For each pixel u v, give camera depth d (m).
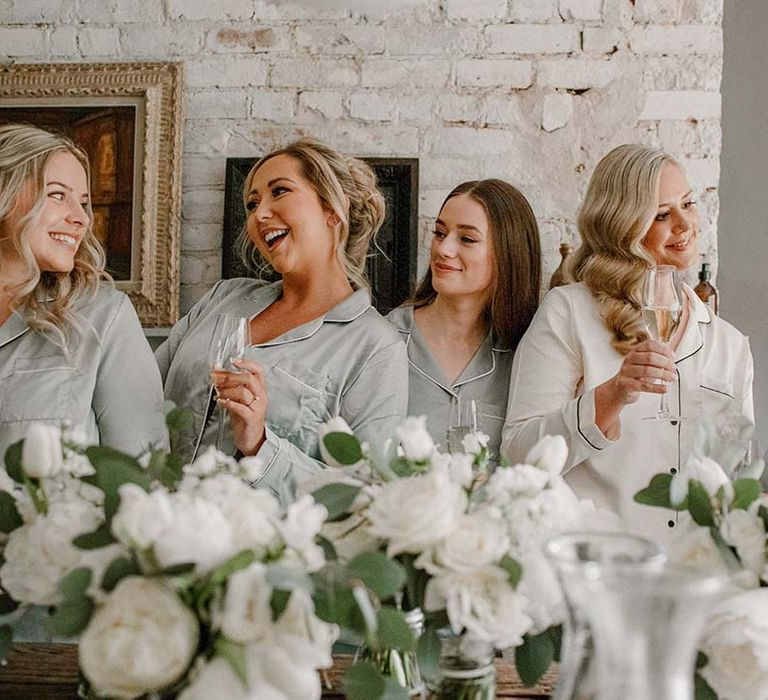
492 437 2.41
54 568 0.94
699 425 1.13
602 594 0.78
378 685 0.96
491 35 2.83
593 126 2.79
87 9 2.93
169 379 2.41
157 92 2.86
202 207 2.88
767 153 3.14
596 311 2.17
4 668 1.31
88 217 2.07
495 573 0.97
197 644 0.86
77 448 1.06
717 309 2.68
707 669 1.01
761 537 1.04
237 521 0.90
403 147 2.84
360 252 2.56
